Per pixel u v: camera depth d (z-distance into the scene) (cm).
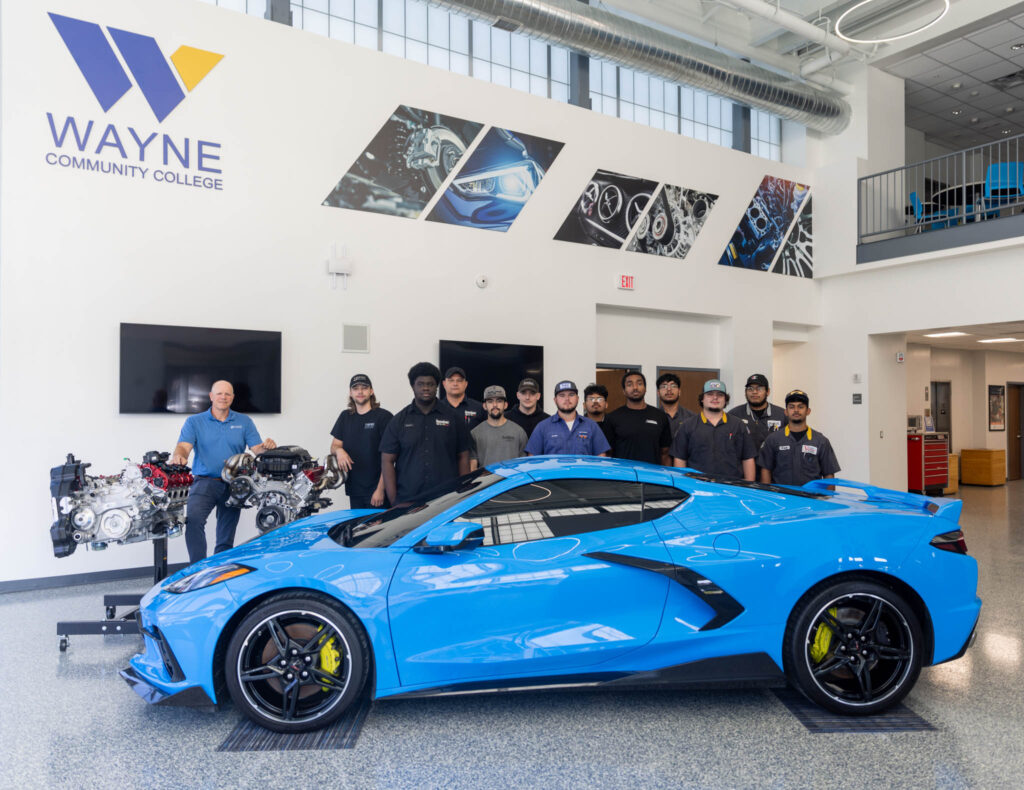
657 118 932
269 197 615
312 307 635
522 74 807
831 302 1030
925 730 267
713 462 469
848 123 980
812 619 275
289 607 266
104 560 544
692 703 294
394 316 677
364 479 504
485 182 732
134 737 266
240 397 593
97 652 370
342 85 649
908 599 284
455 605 266
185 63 577
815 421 1048
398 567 270
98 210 544
